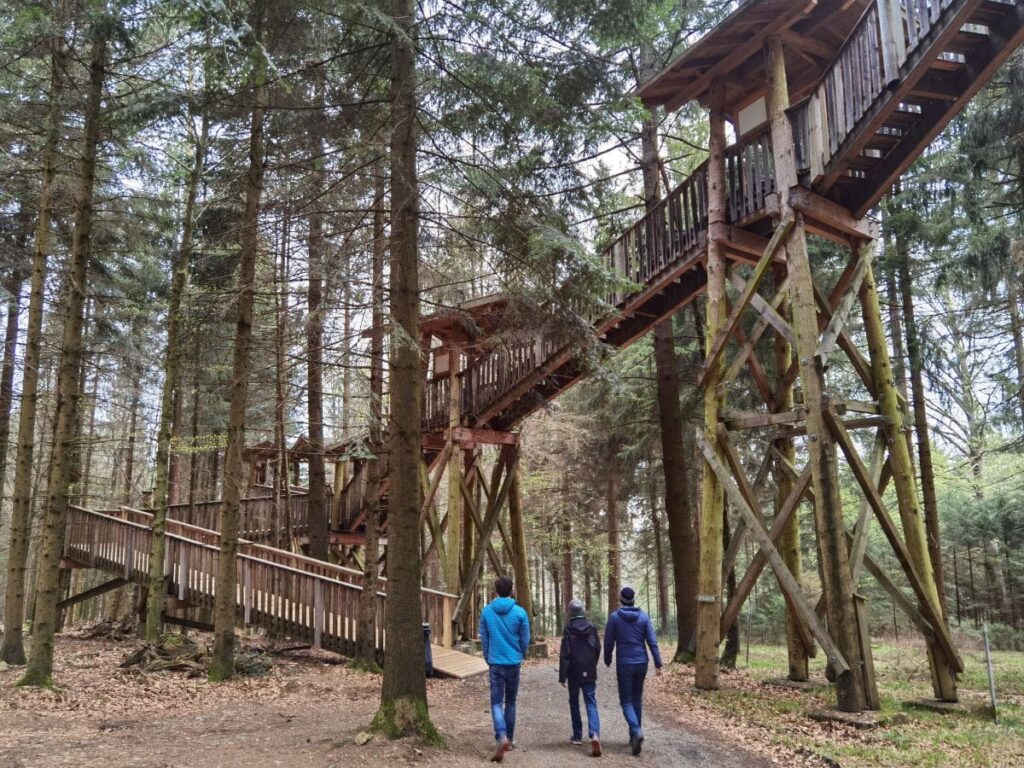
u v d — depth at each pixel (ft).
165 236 46.73
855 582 27.86
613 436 68.39
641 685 21.74
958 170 36.63
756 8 30.37
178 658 31.94
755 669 42.37
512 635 20.77
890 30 25.05
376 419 32.07
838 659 26.48
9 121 32.65
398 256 22.71
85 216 28.55
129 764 17.81
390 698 20.33
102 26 24.02
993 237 35.73
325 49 26.81
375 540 36.01
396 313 22.21
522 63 25.27
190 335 35.09
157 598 33.27
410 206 22.98
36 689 25.80
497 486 51.11
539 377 42.68
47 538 27.40
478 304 39.93
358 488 61.26
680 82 36.47
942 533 69.00
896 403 30.45
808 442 28.45
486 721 24.84
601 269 24.20
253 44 21.91
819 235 32.71
